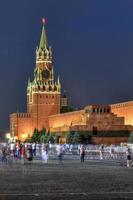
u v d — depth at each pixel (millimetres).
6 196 42875
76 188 50281
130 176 65375
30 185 53125
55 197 42625
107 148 120562
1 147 118562
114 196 43562
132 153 103938
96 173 70625
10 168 81250
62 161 103500
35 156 126875
